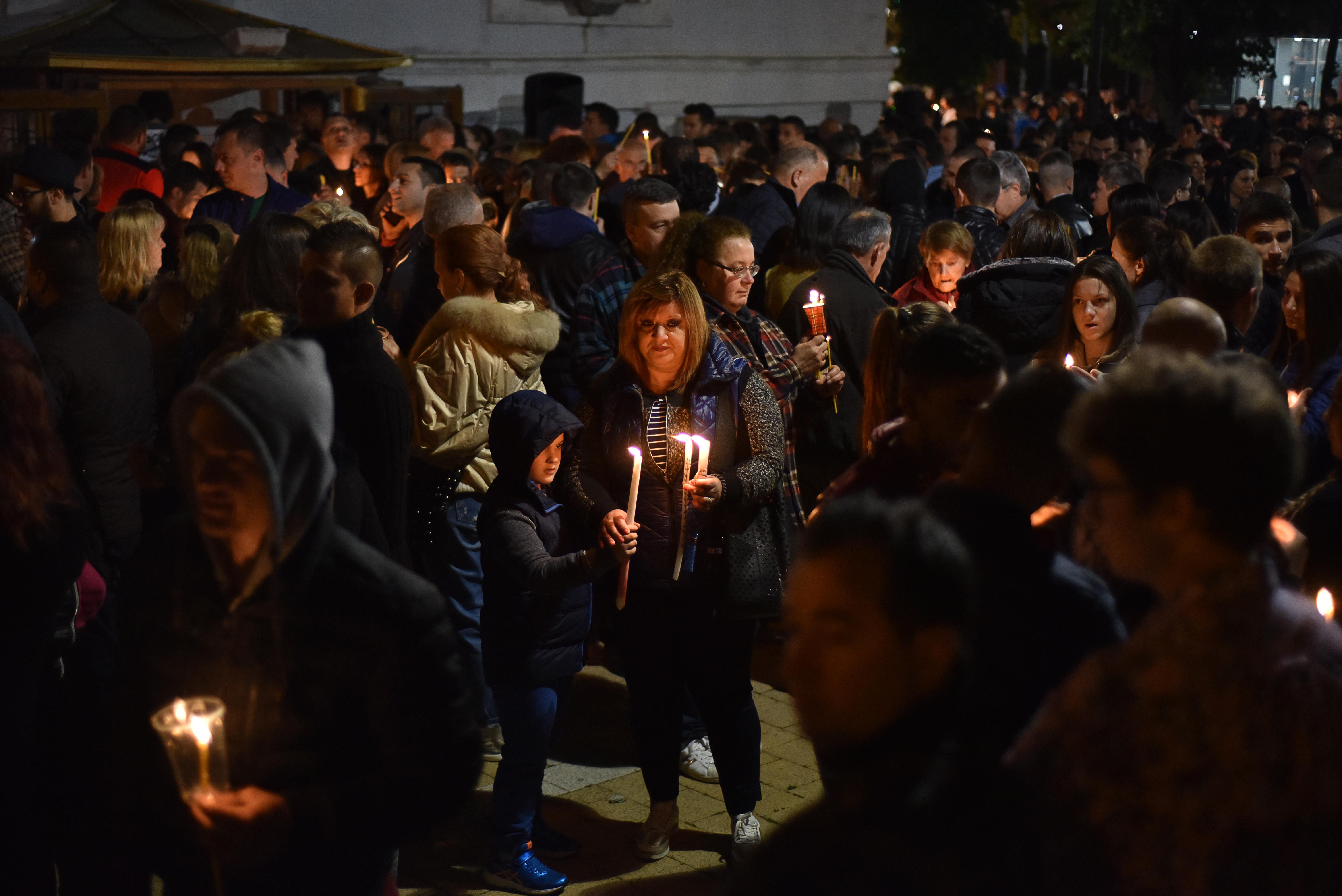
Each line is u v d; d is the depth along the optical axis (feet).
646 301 11.82
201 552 6.54
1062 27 113.29
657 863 12.50
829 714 4.53
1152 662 5.28
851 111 71.61
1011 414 6.84
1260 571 5.32
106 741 6.95
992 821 4.39
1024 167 25.76
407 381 13.84
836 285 16.93
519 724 11.71
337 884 6.66
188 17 37.37
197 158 27.58
